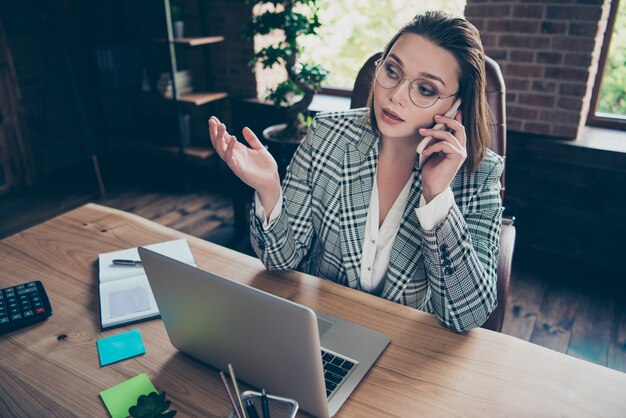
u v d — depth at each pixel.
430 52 1.04
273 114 3.27
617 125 2.63
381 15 3.34
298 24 2.42
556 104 2.46
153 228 1.42
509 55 2.50
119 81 3.56
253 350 0.80
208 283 0.77
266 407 0.70
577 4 2.27
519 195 2.65
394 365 0.91
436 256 1.00
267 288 1.13
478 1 2.50
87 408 0.83
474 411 0.81
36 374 0.91
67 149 3.88
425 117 1.08
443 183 1.00
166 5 3.07
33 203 3.33
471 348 0.95
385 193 1.23
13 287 1.12
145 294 1.11
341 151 1.26
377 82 1.10
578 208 2.52
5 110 3.40
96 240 1.35
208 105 3.60
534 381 0.87
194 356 0.93
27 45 3.46
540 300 2.32
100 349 0.96
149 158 4.06
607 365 1.92
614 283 2.44
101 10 3.71
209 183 3.64
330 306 1.07
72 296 1.12
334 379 0.87
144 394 0.85
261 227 1.13
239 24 3.24
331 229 1.26
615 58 2.55
